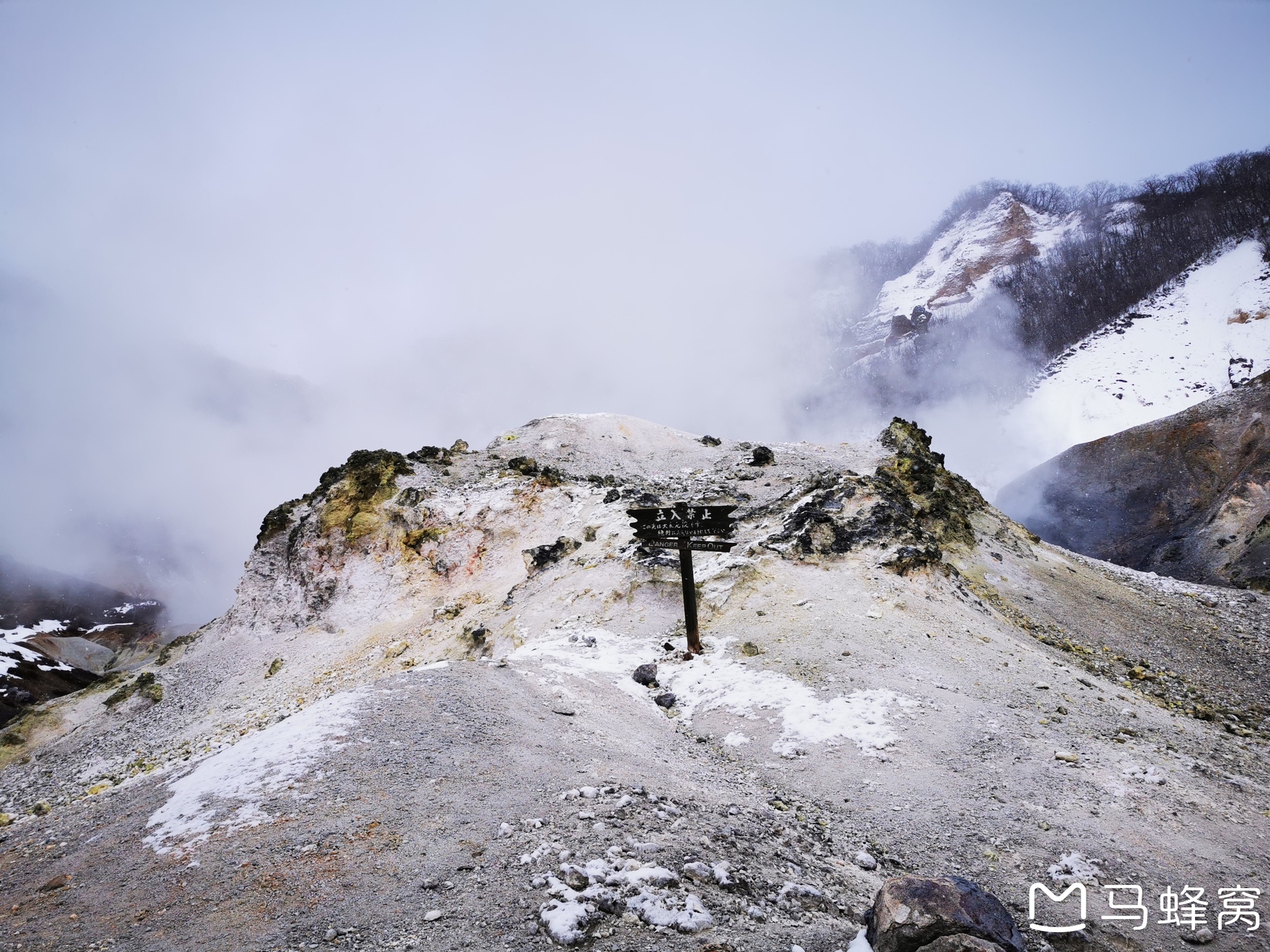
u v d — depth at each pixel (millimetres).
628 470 44875
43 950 7859
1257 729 19688
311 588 39625
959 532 34156
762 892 9078
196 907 8375
